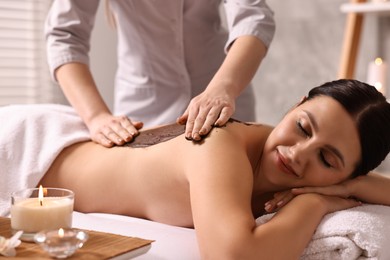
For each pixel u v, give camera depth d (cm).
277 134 143
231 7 199
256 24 191
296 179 142
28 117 179
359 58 329
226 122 149
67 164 170
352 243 126
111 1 218
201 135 143
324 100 141
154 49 220
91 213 169
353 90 142
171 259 128
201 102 154
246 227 121
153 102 227
